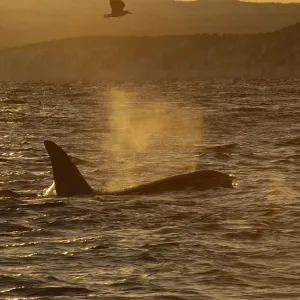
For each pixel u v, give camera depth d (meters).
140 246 39.62
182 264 36.56
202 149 87.62
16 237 41.97
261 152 84.56
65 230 43.59
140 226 44.38
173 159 79.75
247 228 43.50
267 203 51.16
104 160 78.62
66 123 133.12
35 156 80.00
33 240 41.19
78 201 51.84
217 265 36.38
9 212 48.41
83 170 70.94
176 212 47.97
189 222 45.31
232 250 38.88
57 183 55.34
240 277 34.66
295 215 47.12
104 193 54.88
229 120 141.50
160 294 32.53
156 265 36.41
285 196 54.19
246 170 70.31
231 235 41.97
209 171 57.62
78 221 45.75
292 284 33.72
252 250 38.91
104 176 67.75
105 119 147.25
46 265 36.47
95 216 47.00
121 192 55.00
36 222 45.69
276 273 35.19
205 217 46.50
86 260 37.22
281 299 31.89
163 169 72.44
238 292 32.75
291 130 117.62
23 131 115.00
